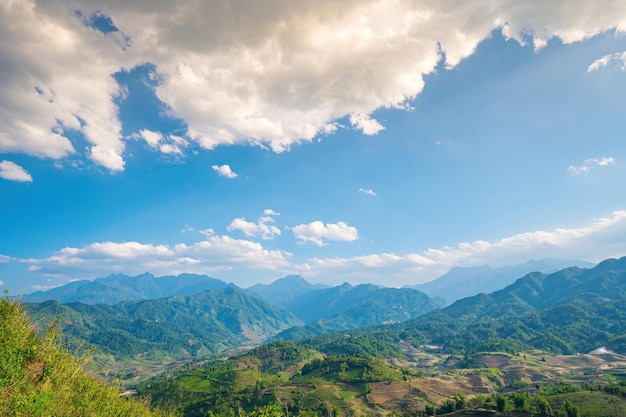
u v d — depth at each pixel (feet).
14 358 81.82
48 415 80.53
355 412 614.34
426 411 524.52
